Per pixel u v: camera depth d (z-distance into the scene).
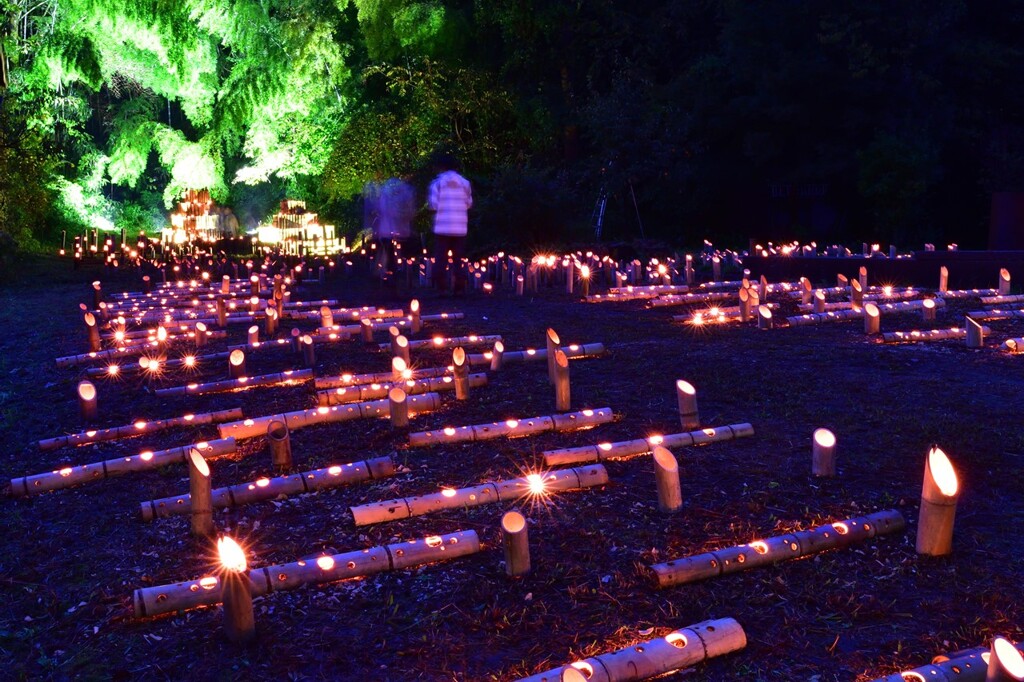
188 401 6.73
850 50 21.81
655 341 8.65
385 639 3.23
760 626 3.23
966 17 24.27
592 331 9.41
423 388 6.61
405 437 5.53
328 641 3.22
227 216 30.30
